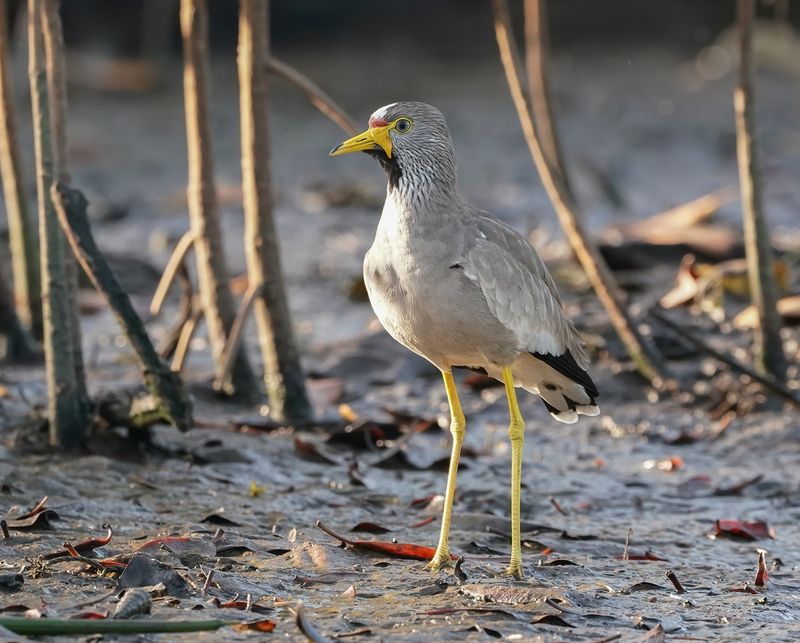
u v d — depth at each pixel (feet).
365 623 22.04
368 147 25.80
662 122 97.66
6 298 42.29
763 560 25.52
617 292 41.83
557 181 41.70
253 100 36.01
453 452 26.45
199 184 38.19
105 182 78.13
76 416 32.37
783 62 110.42
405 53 126.11
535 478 33.91
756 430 38.09
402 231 25.52
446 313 25.13
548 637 21.67
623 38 132.77
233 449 33.06
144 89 105.40
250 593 23.35
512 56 41.14
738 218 68.03
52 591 22.82
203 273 38.88
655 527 30.07
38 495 29.17
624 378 42.01
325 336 47.83
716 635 22.48
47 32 33.09
